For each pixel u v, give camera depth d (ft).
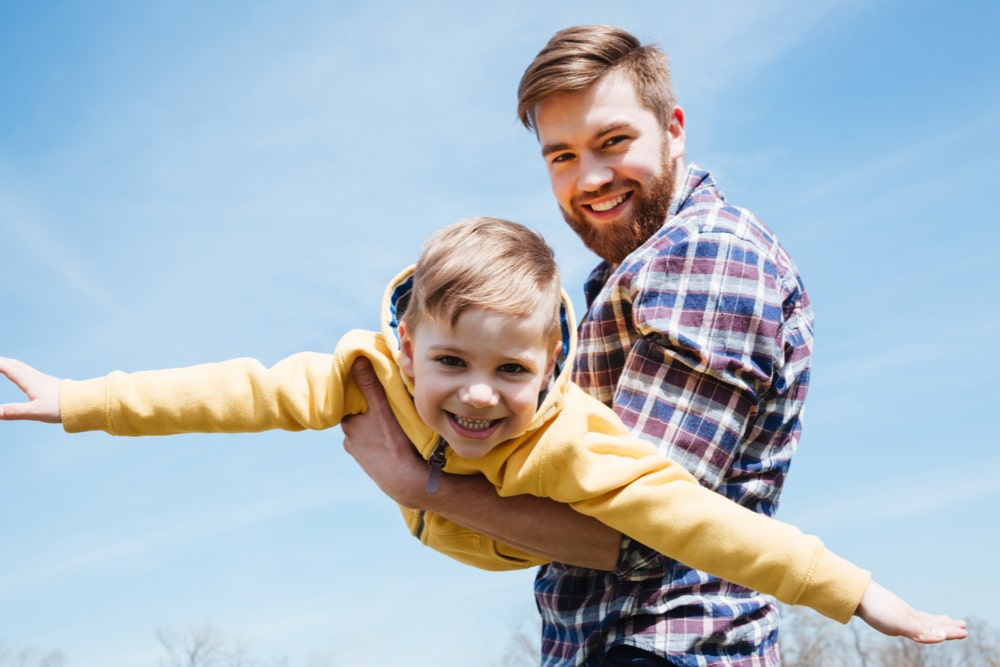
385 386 7.53
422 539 8.86
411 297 7.13
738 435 7.51
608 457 7.13
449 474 7.60
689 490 7.03
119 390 7.69
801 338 8.19
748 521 6.94
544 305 6.82
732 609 7.41
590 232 9.06
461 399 6.68
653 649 7.23
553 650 7.96
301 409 7.63
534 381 6.82
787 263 8.44
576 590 7.79
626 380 7.73
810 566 6.82
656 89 8.86
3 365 7.75
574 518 7.31
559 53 8.63
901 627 6.67
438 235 7.03
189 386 7.71
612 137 8.63
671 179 8.94
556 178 9.05
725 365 7.39
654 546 7.03
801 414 8.29
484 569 8.62
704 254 7.64
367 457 7.68
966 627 6.71
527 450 7.13
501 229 7.08
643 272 7.76
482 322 6.55
